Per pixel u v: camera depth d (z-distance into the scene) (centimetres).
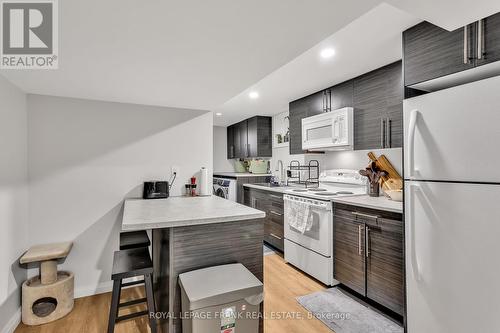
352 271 227
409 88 172
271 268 295
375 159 260
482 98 128
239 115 472
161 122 261
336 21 109
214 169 611
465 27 140
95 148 235
